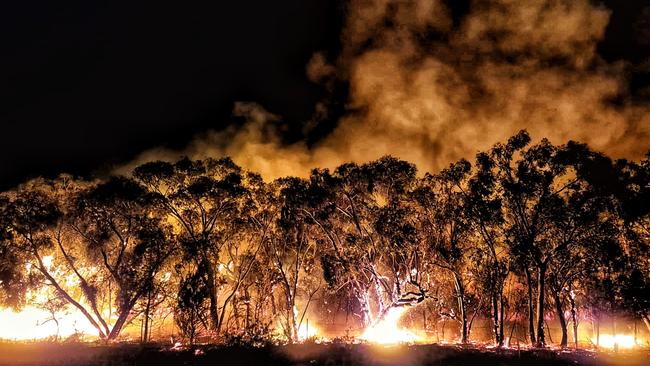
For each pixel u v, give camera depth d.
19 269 33.03
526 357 25.61
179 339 30.56
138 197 32.91
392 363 24.64
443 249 32.25
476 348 28.14
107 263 33.31
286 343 29.05
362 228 34.56
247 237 36.16
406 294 32.88
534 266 31.52
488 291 32.06
